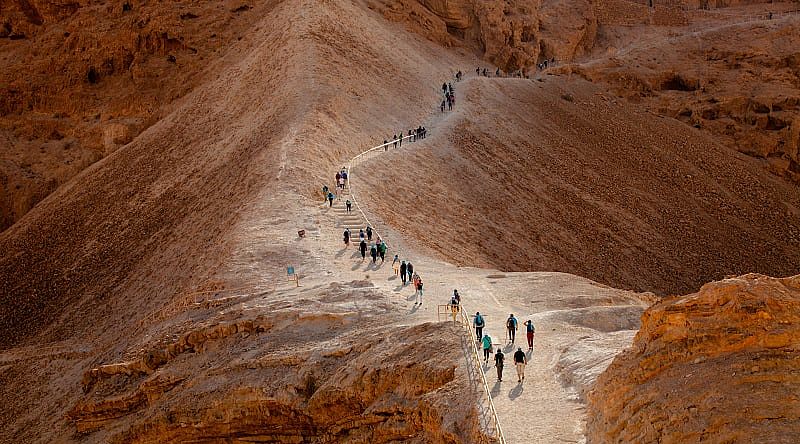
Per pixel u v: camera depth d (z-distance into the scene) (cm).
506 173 5872
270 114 5756
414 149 5600
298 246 3731
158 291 4181
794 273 6053
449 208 5025
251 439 2502
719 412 1502
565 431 1852
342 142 5291
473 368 2188
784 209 7050
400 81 6988
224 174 5188
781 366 1535
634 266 5409
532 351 2342
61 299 4875
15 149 7406
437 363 2244
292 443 2458
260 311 2891
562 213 5706
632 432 1639
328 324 2769
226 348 2792
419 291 3067
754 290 1653
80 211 5831
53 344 4281
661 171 7012
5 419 3497
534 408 1973
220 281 3403
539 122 7081
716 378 1570
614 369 1836
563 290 3212
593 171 6488
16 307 4962
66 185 6575
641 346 1784
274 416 2466
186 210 5053
